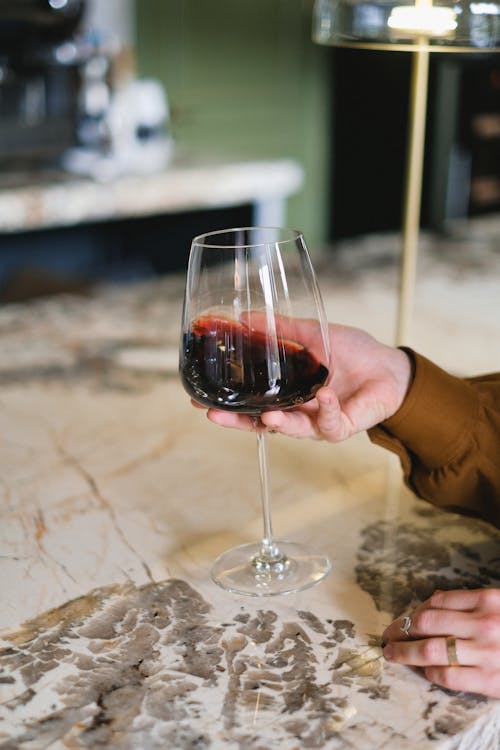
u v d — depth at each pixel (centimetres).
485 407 76
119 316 144
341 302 141
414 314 135
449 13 88
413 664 59
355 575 72
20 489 88
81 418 105
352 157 432
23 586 71
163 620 66
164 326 138
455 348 120
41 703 58
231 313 65
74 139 286
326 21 99
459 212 383
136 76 387
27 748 54
